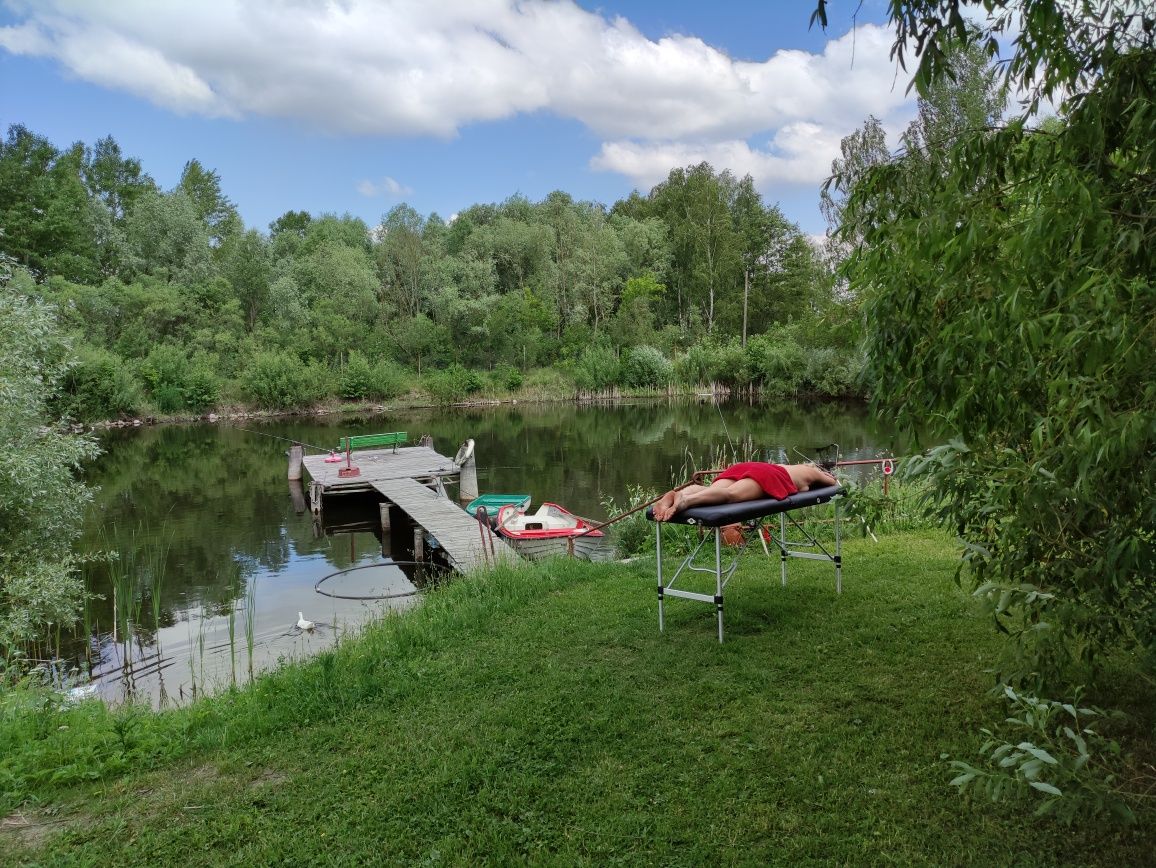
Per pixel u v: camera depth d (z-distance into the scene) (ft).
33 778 10.83
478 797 9.65
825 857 8.16
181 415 119.44
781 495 14.90
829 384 125.18
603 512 45.57
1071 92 7.77
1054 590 8.22
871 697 11.84
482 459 70.18
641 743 10.82
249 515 49.85
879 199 9.52
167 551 39.93
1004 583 9.27
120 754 11.44
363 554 39.22
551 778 10.06
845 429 87.20
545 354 161.79
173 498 55.72
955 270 8.10
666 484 55.21
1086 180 7.14
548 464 66.33
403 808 9.52
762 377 142.61
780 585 18.62
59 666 23.59
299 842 8.98
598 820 9.07
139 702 18.78
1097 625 7.95
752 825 8.76
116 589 27.32
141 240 154.40
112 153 195.62
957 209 8.14
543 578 20.67
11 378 29.37
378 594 31.17
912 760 9.93
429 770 10.44
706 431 88.89
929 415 9.66
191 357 129.49
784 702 11.84
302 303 159.43
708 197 178.50
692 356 150.92
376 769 10.57
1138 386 6.79
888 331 9.51
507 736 11.24
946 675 12.47
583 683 13.09
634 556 24.85
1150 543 7.47
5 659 20.95
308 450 82.07
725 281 181.68
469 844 8.75
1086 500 7.39
